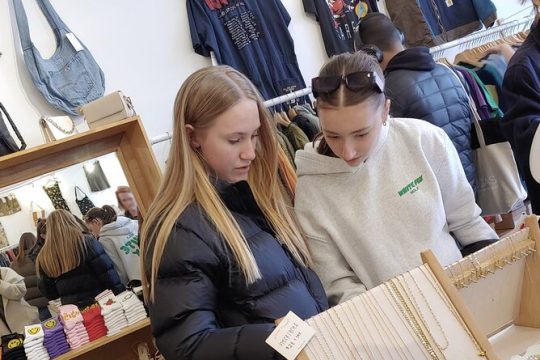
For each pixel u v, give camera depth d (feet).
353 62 3.64
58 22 8.13
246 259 3.09
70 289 7.46
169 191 3.32
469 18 11.28
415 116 6.52
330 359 2.44
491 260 3.19
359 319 2.58
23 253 7.30
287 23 9.96
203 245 3.02
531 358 3.06
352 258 4.04
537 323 3.34
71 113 8.10
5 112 7.07
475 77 9.47
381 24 6.90
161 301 2.92
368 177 4.06
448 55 11.21
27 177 7.41
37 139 8.00
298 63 10.22
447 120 6.71
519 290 3.36
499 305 3.32
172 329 2.86
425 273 2.80
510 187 6.98
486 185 7.19
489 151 7.05
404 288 2.72
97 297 7.28
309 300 3.37
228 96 3.27
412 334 2.62
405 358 2.56
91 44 8.52
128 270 7.80
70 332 6.59
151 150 7.10
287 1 10.20
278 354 2.50
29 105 7.98
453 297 2.73
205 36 9.12
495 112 9.46
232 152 3.36
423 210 4.02
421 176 4.10
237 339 2.61
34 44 8.05
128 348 7.80
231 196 3.49
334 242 4.09
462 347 2.63
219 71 3.43
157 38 8.98
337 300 4.00
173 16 9.11
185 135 3.35
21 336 6.59
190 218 3.11
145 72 8.87
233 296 3.14
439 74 6.83
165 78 9.02
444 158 4.21
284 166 5.89
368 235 3.99
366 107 3.53
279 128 8.07
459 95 6.91
